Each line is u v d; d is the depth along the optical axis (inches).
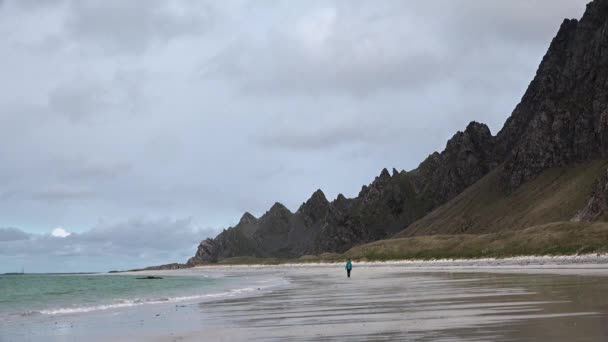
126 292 2691.9
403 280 2377.0
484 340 636.1
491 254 4845.0
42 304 1891.0
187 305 1540.4
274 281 3255.4
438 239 6432.1
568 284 1461.6
